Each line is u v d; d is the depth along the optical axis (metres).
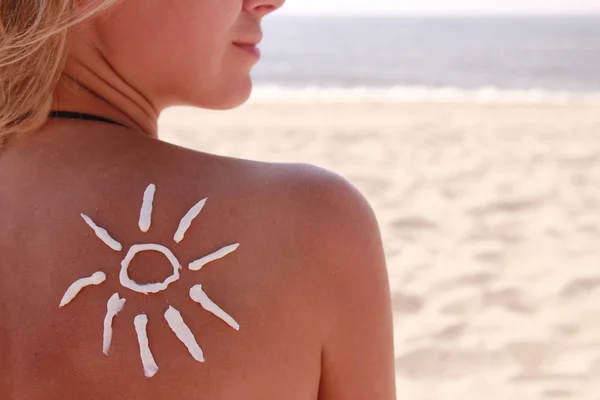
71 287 0.83
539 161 7.24
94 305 0.83
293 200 0.85
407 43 44.72
